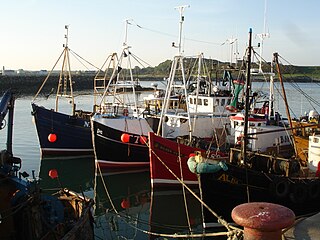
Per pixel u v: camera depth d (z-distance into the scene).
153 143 17.33
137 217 15.11
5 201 8.90
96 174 21.70
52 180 20.67
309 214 13.47
